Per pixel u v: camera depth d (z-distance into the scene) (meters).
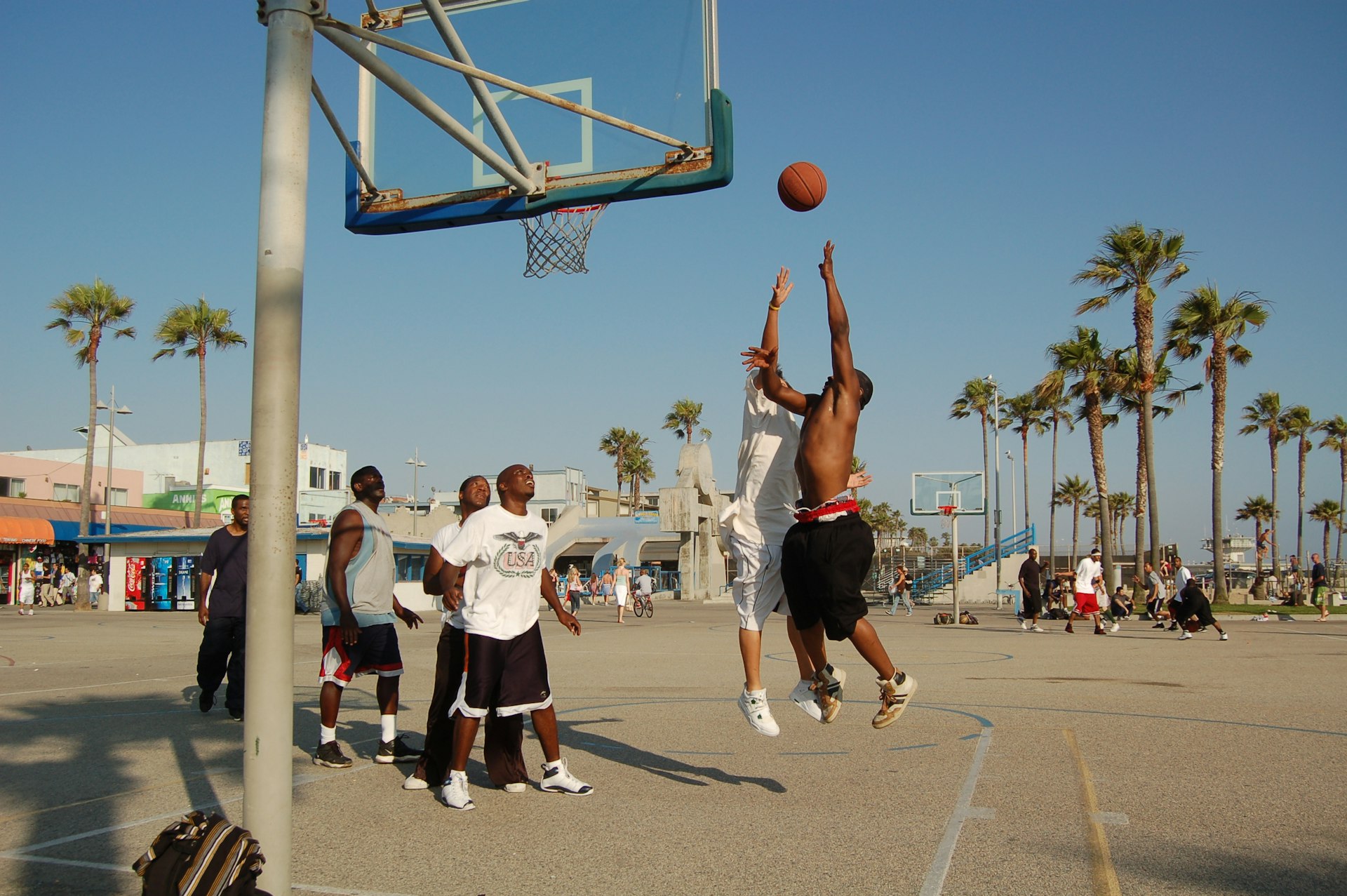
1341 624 27.06
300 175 3.95
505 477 5.84
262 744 3.63
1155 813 5.32
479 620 5.66
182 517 59.50
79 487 57.28
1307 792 5.80
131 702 10.30
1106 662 14.77
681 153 9.01
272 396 3.76
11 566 49.69
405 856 4.63
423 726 8.55
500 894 4.09
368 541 6.87
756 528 5.79
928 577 50.03
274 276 3.82
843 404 5.43
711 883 4.20
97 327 43.56
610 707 9.67
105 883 4.25
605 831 5.05
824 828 5.07
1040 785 6.02
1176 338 37.06
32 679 12.77
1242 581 65.31
